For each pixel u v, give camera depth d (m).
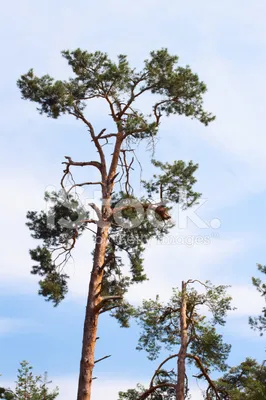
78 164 31.69
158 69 31.05
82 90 31.55
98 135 31.83
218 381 34.38
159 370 34.50
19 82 31.05
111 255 29.66
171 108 31.92
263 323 33.53
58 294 30.44
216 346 34.75
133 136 30.84
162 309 35.88
